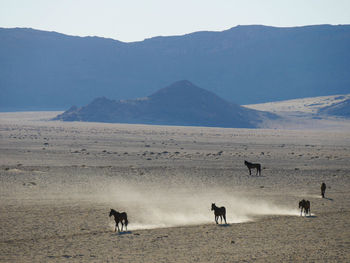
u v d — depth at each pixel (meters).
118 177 109.75
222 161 153.62
